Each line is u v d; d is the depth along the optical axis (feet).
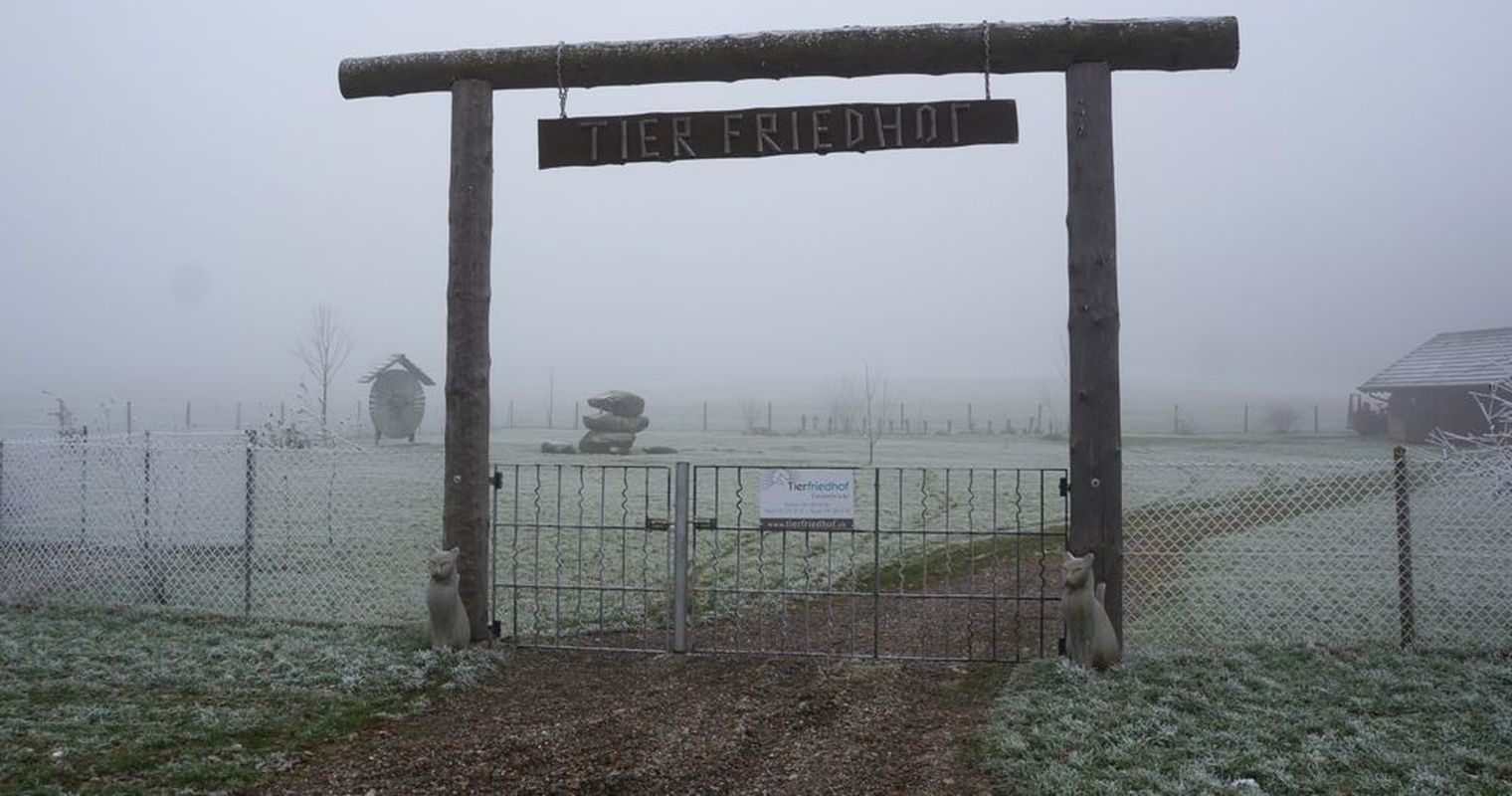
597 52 22.00
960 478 68.49
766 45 21.39
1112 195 20.51
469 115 22.31
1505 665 19.63
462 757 15.39
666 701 18.62
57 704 17.57
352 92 22.98
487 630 22.43
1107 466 20.22
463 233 22.15
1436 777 14.11
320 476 46.83
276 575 28.76
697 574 33.01
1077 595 19.48
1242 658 20.45
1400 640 21.45
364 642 22.12
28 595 25.96
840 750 16.03
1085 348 20.35
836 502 21.75
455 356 22.11
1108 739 15.88
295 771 14.74
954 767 15.20
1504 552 23.54
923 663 21.39
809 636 24.70
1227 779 14.32
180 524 30.22
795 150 21.84
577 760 15.31
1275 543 33.37
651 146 22.29
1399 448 21.85
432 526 37.37
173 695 18.44
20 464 28.91
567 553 35.53
